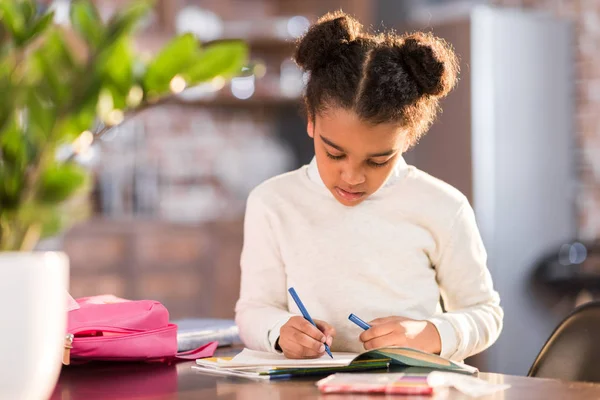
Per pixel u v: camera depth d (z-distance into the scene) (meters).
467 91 4.66
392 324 1.43
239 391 1.17
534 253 4.84
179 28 5.20
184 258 4.74
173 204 5.27
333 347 1.64
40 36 1.00
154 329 1.49
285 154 5.77
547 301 4.73
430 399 1.08
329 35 1.51
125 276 4.56
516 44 4.80
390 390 1.12
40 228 0.86
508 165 4.75
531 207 4.84
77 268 4.41
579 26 5.07
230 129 5.63
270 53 5.53
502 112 4.73
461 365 1.27
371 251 1.65
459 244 1.66
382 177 1.50
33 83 0.88
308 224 1.68
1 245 0.87
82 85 0.89
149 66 1.24
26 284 0.88
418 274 1.65
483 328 1.56
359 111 1.41
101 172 4.91
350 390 1.14
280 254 1.71
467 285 1.65
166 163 5.31
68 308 1.48
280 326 1.51
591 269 4.58
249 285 1.71
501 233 4.71
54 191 0.84
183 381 1.27
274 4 5.72
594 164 5.05
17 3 0.97
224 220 4.88
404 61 1.49
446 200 1.67
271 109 5.81
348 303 1.63
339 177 1.51
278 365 1.31
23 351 0.88
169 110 5.36
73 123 1.00
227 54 1.27
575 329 1.47
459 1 5.21
